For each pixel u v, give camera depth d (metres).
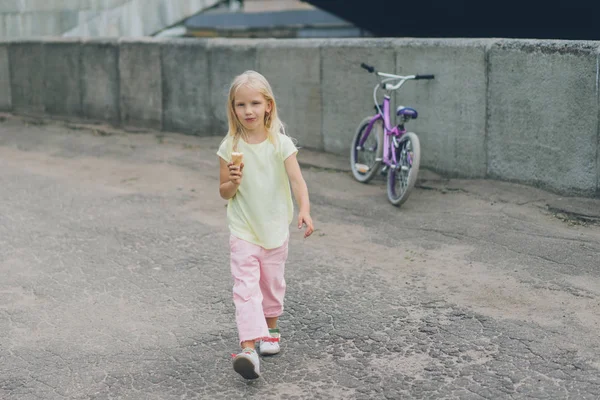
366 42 9.12
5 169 10.50
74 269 6.27
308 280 5.84
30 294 5.74
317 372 4.36
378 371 4.34
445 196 7.84
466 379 4.18
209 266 6.26
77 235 7.21
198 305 5.45
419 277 5.81
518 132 7.59
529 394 4.00
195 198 8.55
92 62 13.40
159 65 12.26
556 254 6.03
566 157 7.15
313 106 10.03
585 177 7.02
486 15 21.61
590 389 4.02
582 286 5.40
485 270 5.84
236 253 4.34
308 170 9.46
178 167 10.16
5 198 8.76
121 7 16.80
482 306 5.18
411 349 4.59
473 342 4.63
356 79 9.35
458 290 5.49
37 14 17.00
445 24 23.45
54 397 4.20
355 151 8.91
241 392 4.18
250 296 4.25
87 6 16.88
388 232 6.98
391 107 8.95
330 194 8.38
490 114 7.85
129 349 4.77
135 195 8.74
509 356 4.43
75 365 4.58
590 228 6.58
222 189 4.34
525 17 21.25
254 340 4.21
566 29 21.47
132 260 6.46
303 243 6.78
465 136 8.15
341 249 6.57
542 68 7.26
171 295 5.65
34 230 7.41
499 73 7.69
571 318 4.90
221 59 11.26
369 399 4.03
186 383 4.31
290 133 10.44
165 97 12.28
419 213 7.45
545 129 7.32
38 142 12.54
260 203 4.30
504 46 7.59
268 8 37.19
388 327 4.92
